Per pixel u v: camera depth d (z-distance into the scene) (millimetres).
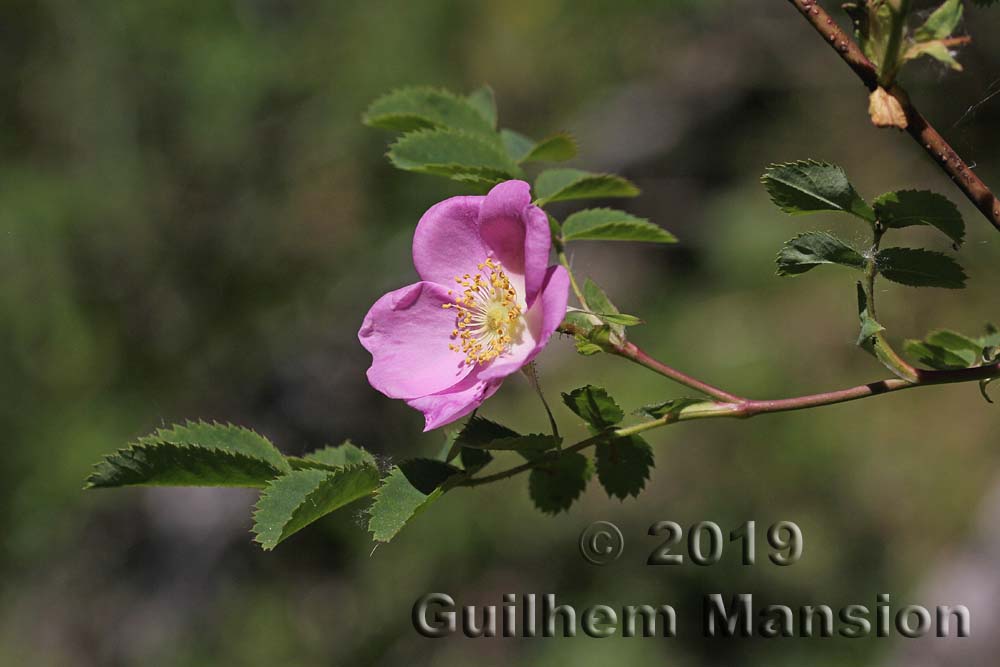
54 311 11633
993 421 11266
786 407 3471
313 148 12719
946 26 3129
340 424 12945
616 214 4016
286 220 12844
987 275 11656
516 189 3467
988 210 3193
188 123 12250
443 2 13133
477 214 3652
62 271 11758
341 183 12984
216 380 12633
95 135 12094
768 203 12984
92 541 12094
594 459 3740
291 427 12797
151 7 12117
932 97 12000
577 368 12227
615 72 14516
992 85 3988
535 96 14188
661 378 11820
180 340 12352
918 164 12883
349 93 12719
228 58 12148
